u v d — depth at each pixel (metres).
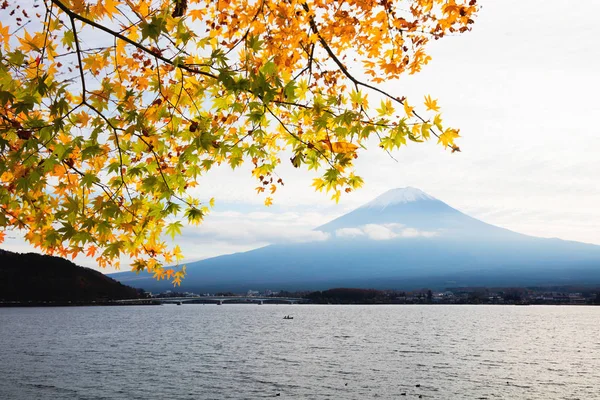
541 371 67.62
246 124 5.00
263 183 6.12
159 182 4.93
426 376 61.69
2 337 113.19
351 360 76.56
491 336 130.12
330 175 5.07
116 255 4.78
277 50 5.14
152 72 4.75
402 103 4.45
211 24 4.96
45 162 4.43
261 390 51.41
